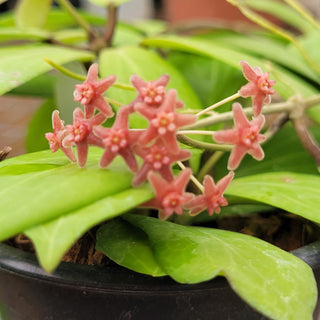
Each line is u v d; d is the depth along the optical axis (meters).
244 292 0.14
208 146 0.16
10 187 0.15
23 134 0.42
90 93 0.15
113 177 0.15
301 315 0.14
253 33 0.31
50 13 0.31
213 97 0.25
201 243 0.16
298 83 0.24
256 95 0.16
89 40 0.26
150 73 0.21
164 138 0.14
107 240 0.17
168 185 0.14
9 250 0.18
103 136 0.14
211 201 0.15
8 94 0.26
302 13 0.22
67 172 0.15
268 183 0.19
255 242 0.16
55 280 0.16
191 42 0.22
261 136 0.15
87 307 0.17
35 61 0.20
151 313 0.17
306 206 0.17
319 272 0.18
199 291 0.16
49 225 0.14
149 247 0.16
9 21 0.29
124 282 0.16
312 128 0.26
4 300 0.19
